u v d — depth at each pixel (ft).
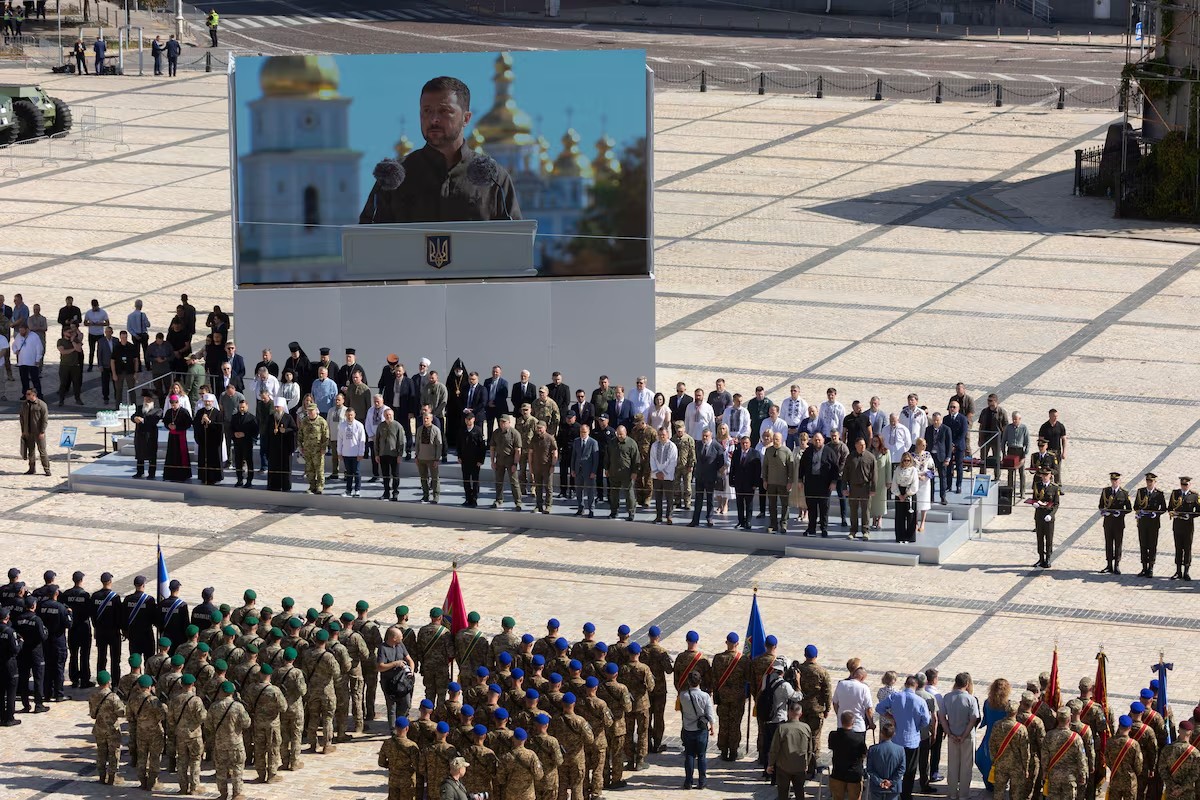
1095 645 114.21
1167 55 240.73
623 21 412.36
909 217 239.09
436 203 152.15
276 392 145.07
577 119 151.33
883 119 303.27
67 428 144.05
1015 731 88.74
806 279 208.33
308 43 362.94
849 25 416.05
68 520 137.39
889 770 86.28
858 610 120.37
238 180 150.71
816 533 133.08
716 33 397.60
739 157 274.98
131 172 259.60
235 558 129.70
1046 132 292.40
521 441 136.98
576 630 116.37
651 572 127.85
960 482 139.74
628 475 135.03
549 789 87.97
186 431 144.36
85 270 206.90
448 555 131.03
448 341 154.40
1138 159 244.42
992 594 123.44
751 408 142.82
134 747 94.68
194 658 97.30
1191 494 125.49
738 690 97.76
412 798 88.84
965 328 188.34
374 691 103.91
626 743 96.99
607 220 153.38
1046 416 160.45
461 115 150.61
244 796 92.43
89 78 332.19
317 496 141.28
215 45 358.84
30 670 103.71
